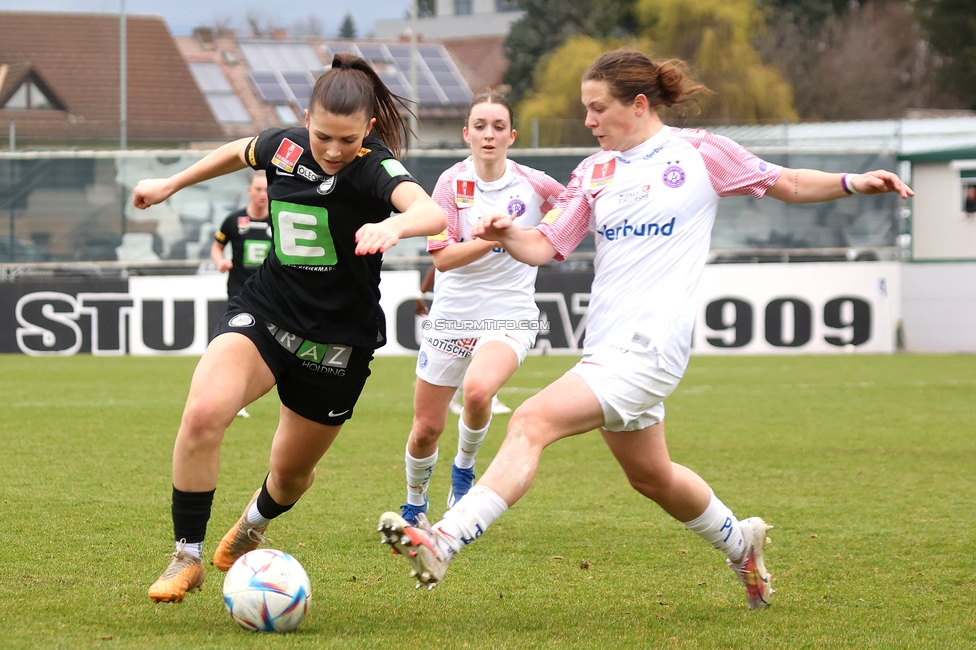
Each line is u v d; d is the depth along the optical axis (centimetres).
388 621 956
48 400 2841
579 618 980
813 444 2202
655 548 1283
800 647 889
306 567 1163
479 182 1470
